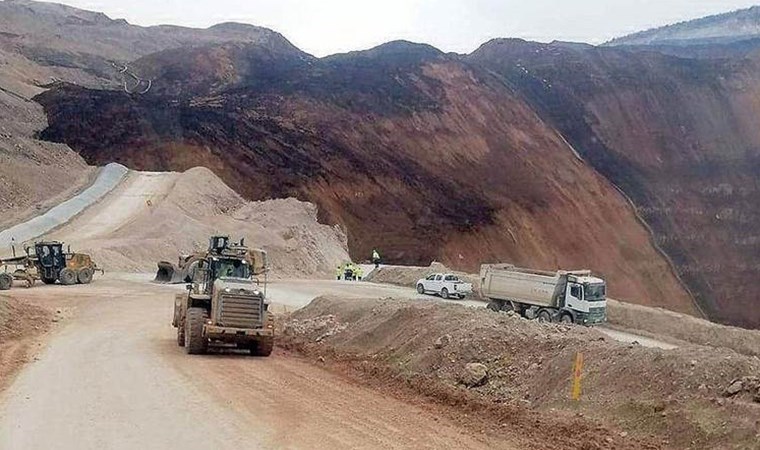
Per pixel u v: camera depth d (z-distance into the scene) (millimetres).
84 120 75188
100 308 28438
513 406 11820
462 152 84812
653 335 33125
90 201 57719
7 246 44750
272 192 71188
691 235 86000
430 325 16016
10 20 138750
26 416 11164
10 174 58188
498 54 119062
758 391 9508
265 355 18125
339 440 10180
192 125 76625
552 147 90500
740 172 95312
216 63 105500
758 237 86250
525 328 15188
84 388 13320
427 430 10789
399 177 77500
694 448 9211
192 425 10859
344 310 21203
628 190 90812
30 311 24359
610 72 106125
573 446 9875
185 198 59375
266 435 10383
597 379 11461
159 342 20031
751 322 75812
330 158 76875
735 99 102938
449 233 71250
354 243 69938
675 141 98812
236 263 19281
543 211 78938
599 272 75875
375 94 89188
